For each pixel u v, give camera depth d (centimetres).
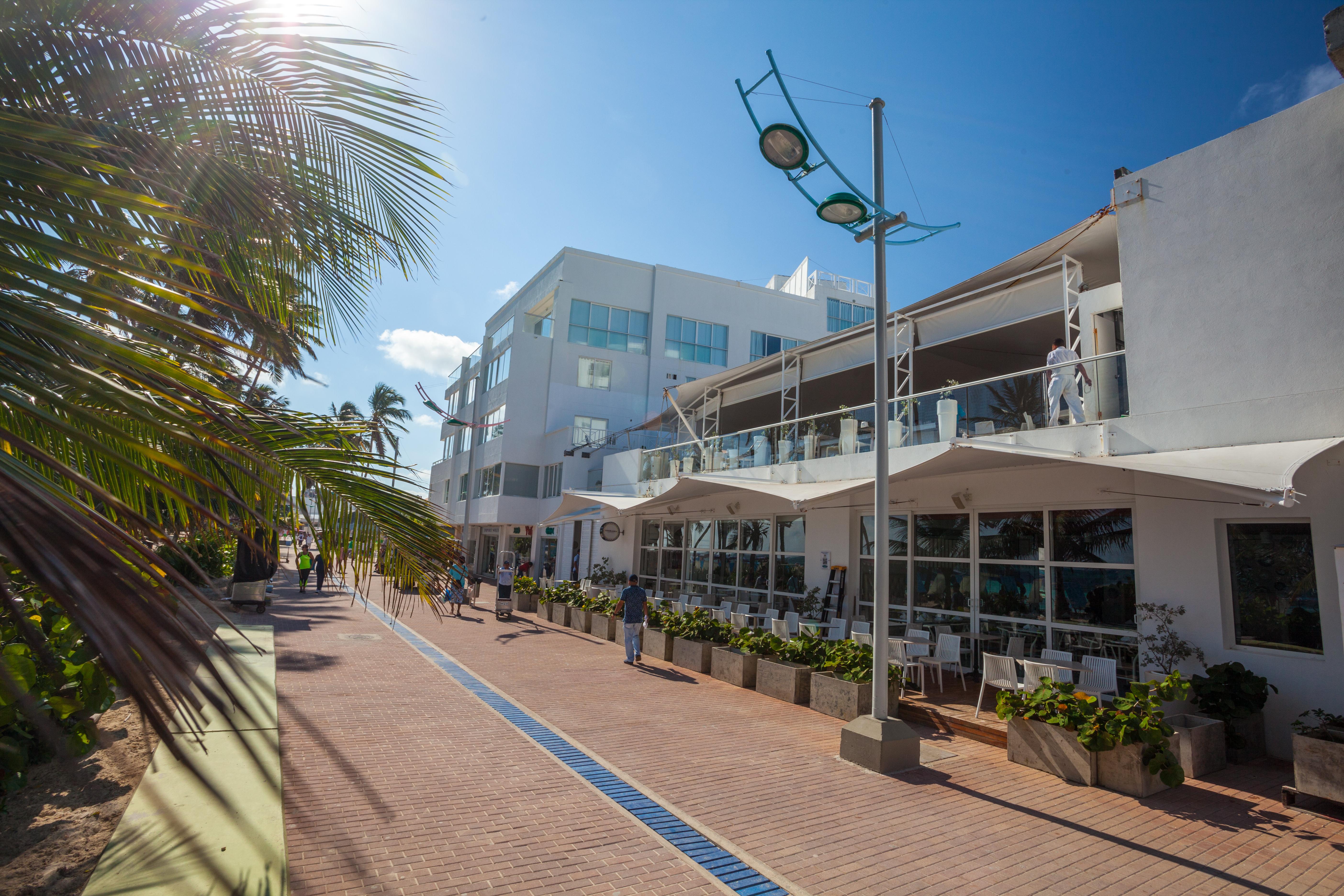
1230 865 509
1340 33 768
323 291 471
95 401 288
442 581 387
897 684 945
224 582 1936
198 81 365
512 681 1093
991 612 1180
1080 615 1041
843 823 574
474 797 585
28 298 202
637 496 2342
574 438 3281
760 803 611
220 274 356
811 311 3909
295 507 358
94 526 147
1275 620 796
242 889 397
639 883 454
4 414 275
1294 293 795
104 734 679
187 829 472
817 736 840
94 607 128
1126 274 965
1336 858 520
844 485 1206
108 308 198
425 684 1021
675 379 3541
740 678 1118
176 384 209
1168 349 909
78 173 315
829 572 1480
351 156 421
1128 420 945
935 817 592
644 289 3581
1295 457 693
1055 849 532
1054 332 1421
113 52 346
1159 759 644
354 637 1434
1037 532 1114
